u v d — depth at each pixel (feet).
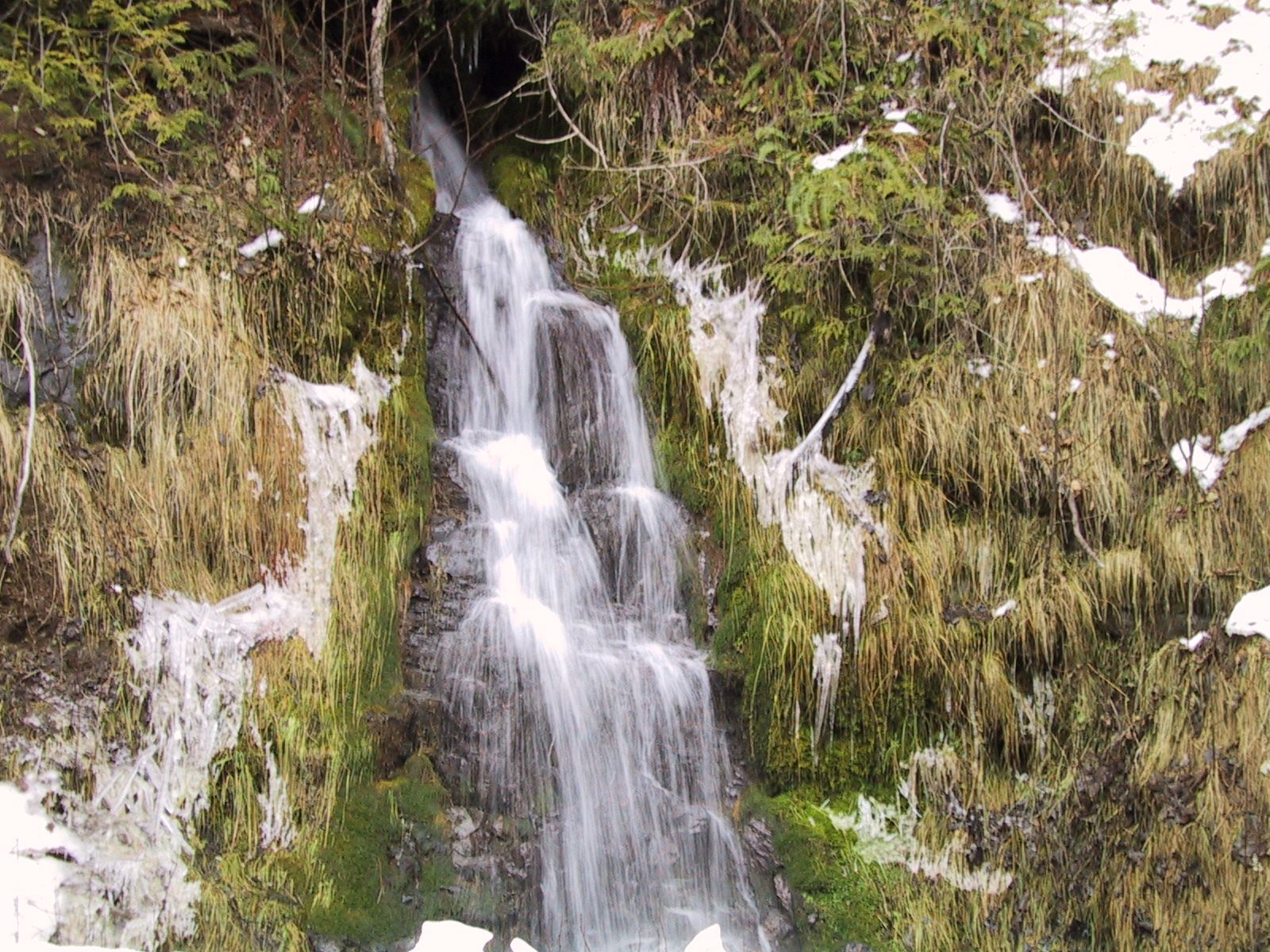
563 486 15.30
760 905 13.51
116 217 12.87
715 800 13.96
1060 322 14.71
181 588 12.33
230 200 13.52
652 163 16.43
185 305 12.81
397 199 15.23
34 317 12.25
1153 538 13.97
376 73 15.11
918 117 15.71
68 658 11.77
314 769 12.27
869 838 13.58
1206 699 13.33
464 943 9.70
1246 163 14.97
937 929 13.17
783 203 15.64
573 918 13.03
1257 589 13.71
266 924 11.53
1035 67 15.87
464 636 13.65
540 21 16.70
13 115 12.41
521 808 13.16
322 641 12.76
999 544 14.20
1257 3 15.74
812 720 13.83
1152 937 12.96
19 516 11.79
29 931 10.77
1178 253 15.34
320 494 13.23
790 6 16.05
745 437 15.05
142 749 11.83
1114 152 15.44
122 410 12.48
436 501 14.35
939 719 13.79
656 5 16.31
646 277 16.24
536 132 17.84
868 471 14.56
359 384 13.94
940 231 14.98
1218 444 14.28
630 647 14.39
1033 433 14.34
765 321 15.46
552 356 15.85
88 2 13.08
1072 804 13.43
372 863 12.20
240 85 14.38
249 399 12.96
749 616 14.25
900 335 15.03
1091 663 13.78
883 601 13.92
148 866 11.44
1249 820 12.85
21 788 11.34
